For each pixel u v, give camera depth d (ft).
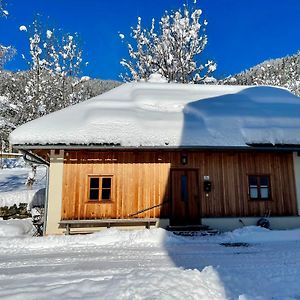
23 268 21.85
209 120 40.93
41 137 34.94
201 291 15.72
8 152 90.02
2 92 73.26
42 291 15.67
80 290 15.75
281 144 38.37
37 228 41.83
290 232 34.17
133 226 37.37
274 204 39.78
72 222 35.37
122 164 38.42
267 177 40.75
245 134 38.73
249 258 24.44
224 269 20.70
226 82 81.56
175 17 78.18
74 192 36.99
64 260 24.22
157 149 37.78
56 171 37.11
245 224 38.70
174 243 30.78
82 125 37.17
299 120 42.42
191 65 78.13
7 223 42.29
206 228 37.29
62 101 72.43
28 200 60.23
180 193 39.81
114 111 41.01
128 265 22.58
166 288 15.74
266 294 16.12
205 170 39.83
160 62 79.77
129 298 14.58
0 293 15.47
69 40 74.79
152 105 46.73
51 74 73.36
